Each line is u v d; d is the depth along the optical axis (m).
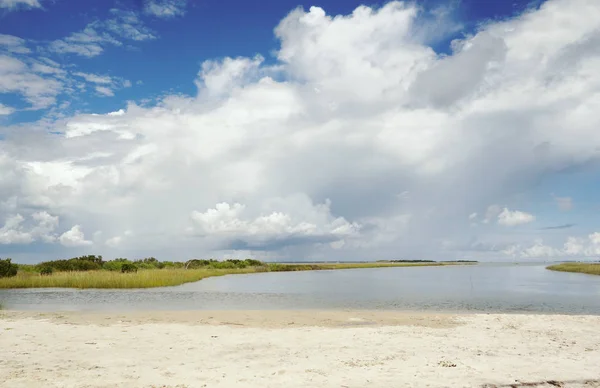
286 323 18.05
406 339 14.50
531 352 12.57
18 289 35.66
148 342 13.82
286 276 69.06
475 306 25.58
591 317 19.80
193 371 10.33
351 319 19.31
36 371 10.25
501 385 9.29
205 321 18.39
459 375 9.96
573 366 10.85
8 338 14.12
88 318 18.92
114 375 9.95
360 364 11.02
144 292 33.75
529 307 25.19
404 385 9.21
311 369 10.50
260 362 11.26
